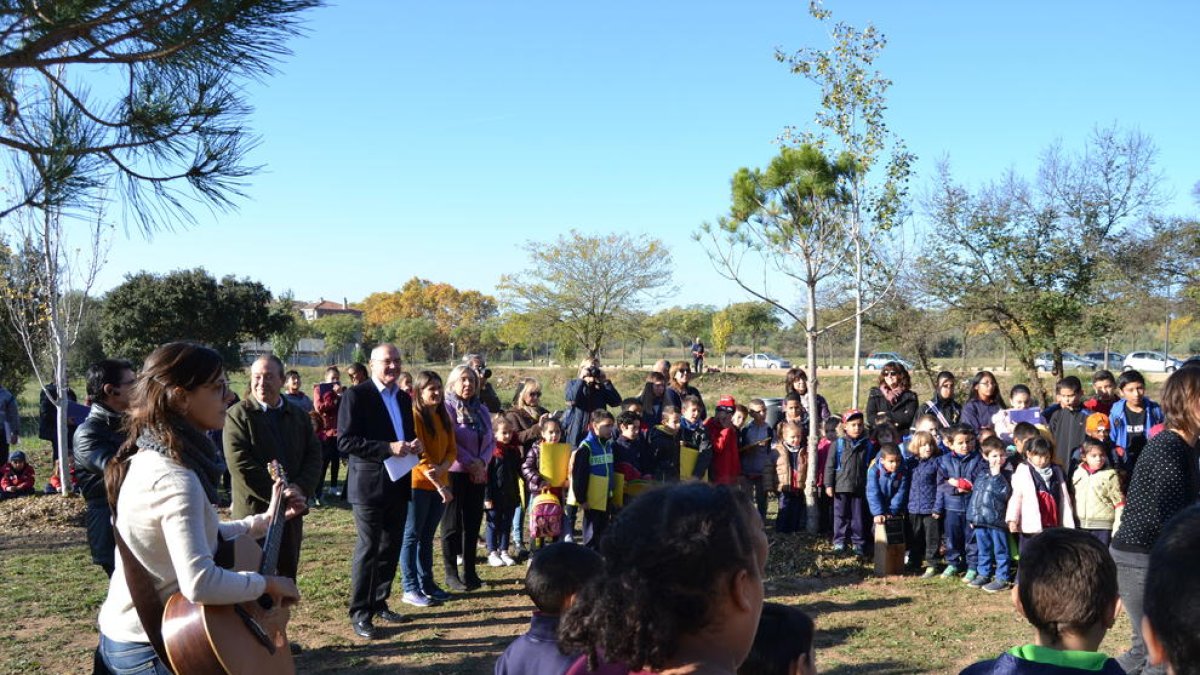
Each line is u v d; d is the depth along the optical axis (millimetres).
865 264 11672
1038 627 2516
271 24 3480
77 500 10812
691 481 1589
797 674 2070
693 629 1429
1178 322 35469
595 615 1476
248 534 3492
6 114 3480
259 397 5457
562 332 38875
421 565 7059
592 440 7867
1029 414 8742
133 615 2936
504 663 3297
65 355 11648
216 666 2828
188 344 3025
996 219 18344
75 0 3262
